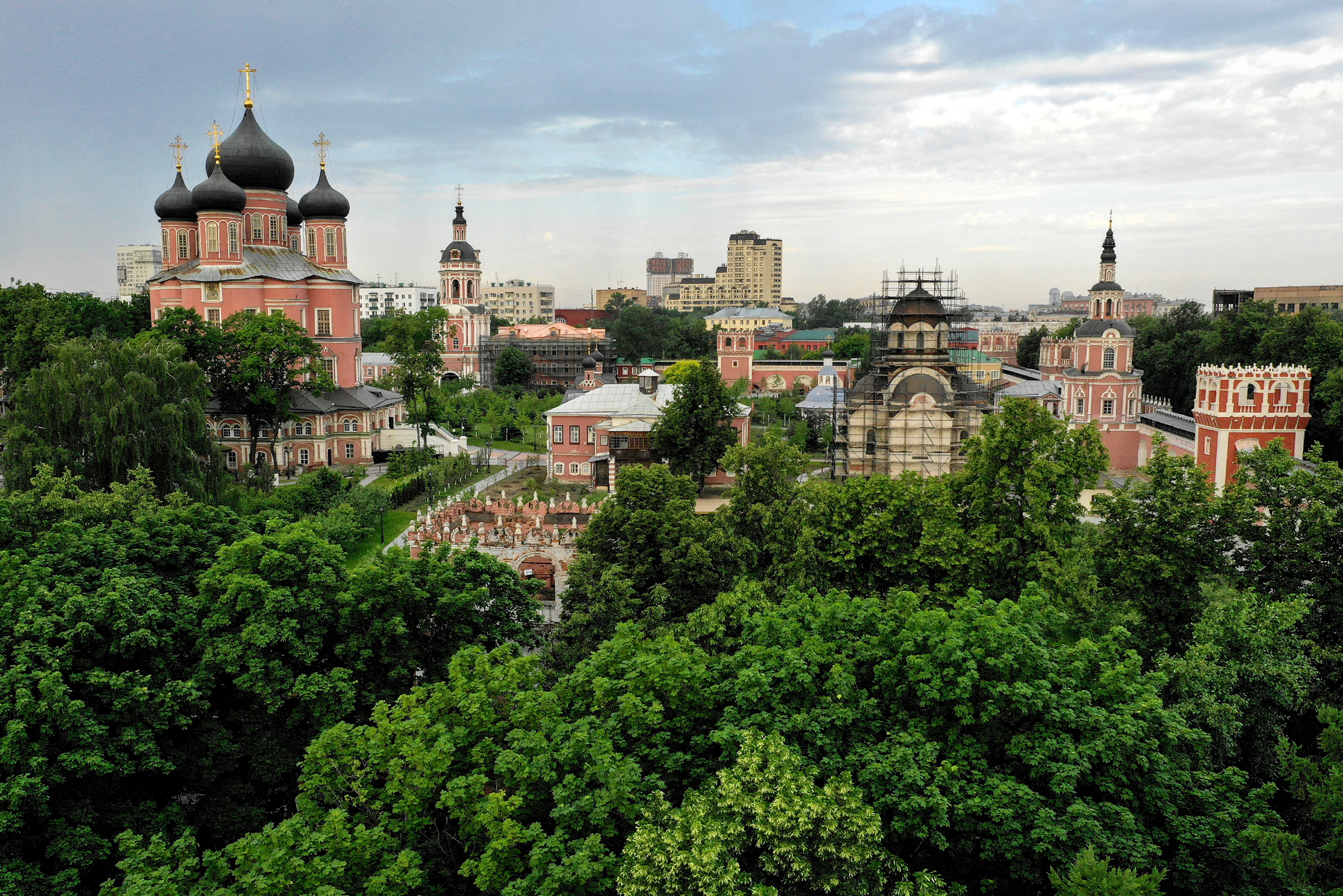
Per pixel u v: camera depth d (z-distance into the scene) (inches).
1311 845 1382.9
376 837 1146.0
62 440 2930.6
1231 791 1301.7
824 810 1063.6
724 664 1419.8
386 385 5580.7
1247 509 1968.5
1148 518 2025.1
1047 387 6225.4
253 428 4387.3
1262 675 1551.4
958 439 3821.4
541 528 2623.0
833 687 1330.0
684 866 1037.8
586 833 1184.8
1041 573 1927.9
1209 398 3631.9
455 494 4094.5
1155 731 1309.1
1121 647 1569.9
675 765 1285.7
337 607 1674.5
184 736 1537.9
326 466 4626.0
